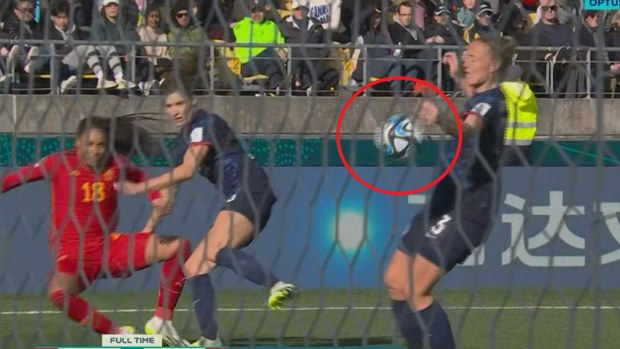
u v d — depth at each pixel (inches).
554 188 1085.1
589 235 534.9
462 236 572.7
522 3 522.3
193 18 506.3
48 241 622.2
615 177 1218.0
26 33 549.0
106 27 523.5
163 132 572.4
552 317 1016.9
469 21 529.7
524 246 692.1
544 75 514.6
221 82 549.6
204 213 605.3
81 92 542.9
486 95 558.9
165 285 612.7
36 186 667.4
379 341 633.0
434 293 666.8
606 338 972.6
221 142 562.3
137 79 549.0
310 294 936.3
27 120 567.5
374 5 531.8
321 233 935.0
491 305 640.4
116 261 610.9
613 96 941.2
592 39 480.1
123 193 572.4
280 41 526.9
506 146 531.8
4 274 593.6
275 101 534.0
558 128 525.3
